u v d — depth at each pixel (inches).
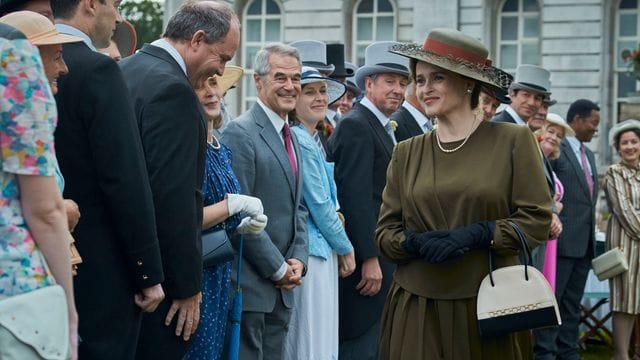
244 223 215.8
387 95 293.6
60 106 165.8
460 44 209.0
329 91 346.0
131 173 166.7
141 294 173.0
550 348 352.8
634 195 386.3
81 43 169.3
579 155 391.9
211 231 209.6
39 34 155.2
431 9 1005.2
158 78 187.3
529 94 355.6
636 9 985.5
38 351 137.7
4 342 135.8
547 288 201.8
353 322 289.6
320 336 263.0
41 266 141.4
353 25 1038.4
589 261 383.9
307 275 262.4
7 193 140.1
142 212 167.6
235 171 242.2
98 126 165.8
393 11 1028.5
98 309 168.1
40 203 140.5
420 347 208.1
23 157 138.6
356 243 285.7
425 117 310.8
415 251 208.5
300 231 252.7
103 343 168.1
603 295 422.6
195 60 198.8
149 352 185.5
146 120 183.5
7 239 139.3
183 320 186.2
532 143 208.7
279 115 253.4
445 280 206.8
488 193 205.0
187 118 185.2
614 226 390.0
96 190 168.2
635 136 389.1
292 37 1045.2
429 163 213.2
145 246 168.7
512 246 203.5
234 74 265.1
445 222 207.9
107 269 168.6
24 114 138.1
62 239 142.6
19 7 169.8
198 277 185.3
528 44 1004.6
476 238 202.4
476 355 206.2
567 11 989.8
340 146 290.2
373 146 290.7
